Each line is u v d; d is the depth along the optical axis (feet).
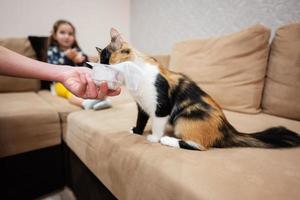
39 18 5.95
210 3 4.94
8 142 3.09
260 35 3.29
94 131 2.53
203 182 1.46
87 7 6.63
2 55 2.06
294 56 2.97
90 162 2.60
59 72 2.18
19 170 3.25
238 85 3.40
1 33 5.56
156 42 6.68
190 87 2.10
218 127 1.96
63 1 6.20
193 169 1.61
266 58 3.34
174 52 4.41
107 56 2.20
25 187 3.35
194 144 1.94
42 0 5.90
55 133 3.46
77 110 3.59
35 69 2.13
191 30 5.51
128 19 7.61
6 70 2.03
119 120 2.80
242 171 1.59
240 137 2.06
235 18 4.53
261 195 1.31
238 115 3.21
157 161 1.76
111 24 7.23
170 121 2.11
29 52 5.22
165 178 1.60
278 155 1.87
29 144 3.26
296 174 1.57
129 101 4.04
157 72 2.05
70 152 3.41
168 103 2.03
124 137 2.26
